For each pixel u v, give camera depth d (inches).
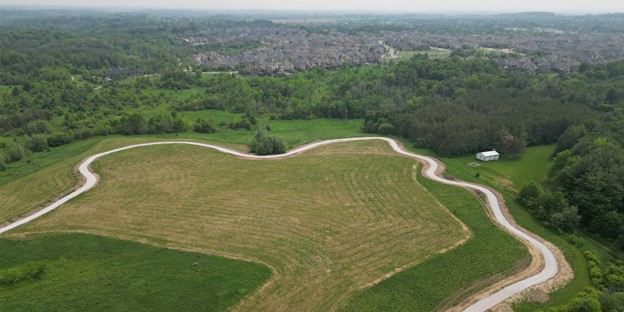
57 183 4111.7
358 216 3425.2
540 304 2397.9
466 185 4079.7
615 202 3312.0
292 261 2802.7
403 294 2472.9
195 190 3959.2
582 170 3599.9
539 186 3725.4
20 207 3639.3
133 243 3029.0
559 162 4188.0
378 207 3587.6
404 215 3440.0
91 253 2920.8
